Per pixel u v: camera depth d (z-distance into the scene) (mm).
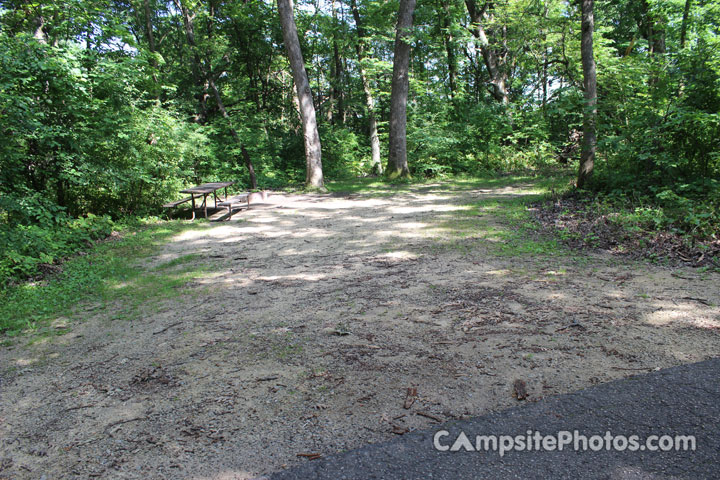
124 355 3844
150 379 3354
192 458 2379
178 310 4949
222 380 3246
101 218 9633
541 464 2137
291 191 16906
